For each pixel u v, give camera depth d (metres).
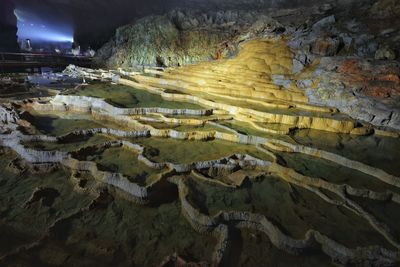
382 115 9.04
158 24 22.53
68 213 5.25
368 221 5.07
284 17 16.69
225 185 6.05
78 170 6.49
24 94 12.13
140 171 6.33
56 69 21.75
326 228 4.88
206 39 21.72
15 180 6.29
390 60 10.27
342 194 5.71
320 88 10.77
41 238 4.55
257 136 8.22
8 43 25.11
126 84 14.45
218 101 11.09
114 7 27.67
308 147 7.57
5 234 4.69
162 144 7.91
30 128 8.28
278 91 11.34
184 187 5.78
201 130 8.72
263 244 4.75
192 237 4.89
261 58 13.37
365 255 4.26
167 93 11.84
